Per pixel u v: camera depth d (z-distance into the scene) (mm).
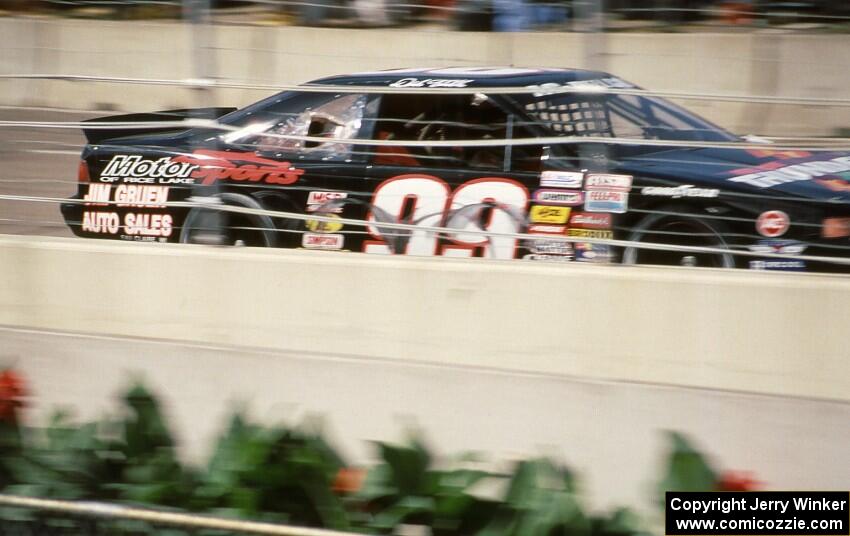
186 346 9703
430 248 11547
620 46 13641
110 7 12750
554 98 11836
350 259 9414
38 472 7938
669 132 11820
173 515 7004
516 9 15953
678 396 8523
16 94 12930
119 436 8352
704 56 13047
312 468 7383
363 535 6797
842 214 10242
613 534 6973
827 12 11188
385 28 17781
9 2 12789
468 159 11625
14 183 12203
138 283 9984
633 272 8680
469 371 8984
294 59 18234
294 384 9398
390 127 12125
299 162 12078
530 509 6934
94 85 14180
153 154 12297
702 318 8508
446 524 7348
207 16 9594
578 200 10914
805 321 8273
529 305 8922
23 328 10352
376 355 9328
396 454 7441
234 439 7727
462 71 12688
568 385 8766
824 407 8195
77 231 12625
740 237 10461
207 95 9766
